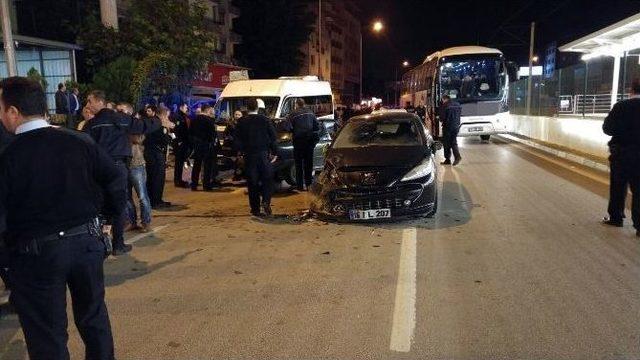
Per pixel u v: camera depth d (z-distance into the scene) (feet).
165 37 59.88
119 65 54.29
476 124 65.92
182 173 43.75
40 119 10.19
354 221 24.95
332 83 255.91
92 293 10.57
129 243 23.34
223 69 101.96
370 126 29.37
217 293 16.94
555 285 16.67
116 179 11.07
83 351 13.43
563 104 62.69
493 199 30.32
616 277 17.26
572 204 28.60
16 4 77.25
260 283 17.70
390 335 13.64
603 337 13.15
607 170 40.73
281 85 45.88
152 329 14.46
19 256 9.88
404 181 24.57
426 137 28.50
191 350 13.17
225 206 31.53
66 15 78.28
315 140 35.45
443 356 12.51
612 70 50.60
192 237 24.16
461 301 15.64
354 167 25.31
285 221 26.71
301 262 19.77
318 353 12.82
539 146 60.49
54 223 9.88
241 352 12.99
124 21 62.69
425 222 25.18
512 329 13.74
